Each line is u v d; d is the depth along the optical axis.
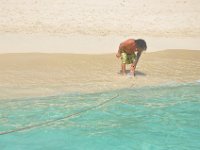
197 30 20.48
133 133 6.21
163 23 21.30
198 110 7.46
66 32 18.72
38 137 6.00
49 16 21.09
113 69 11.35
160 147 5.62
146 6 23.72
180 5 24.34
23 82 9.49
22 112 7.16
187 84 9.77
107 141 5.86
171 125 6.59
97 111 7.32
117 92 8.78
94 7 22.89
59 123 6.64
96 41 17.06
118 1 24.11
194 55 14.08
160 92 8.86
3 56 12.78
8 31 18.25
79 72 10.88
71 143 5.78
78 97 8.27
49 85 9.28
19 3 22.73
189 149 5.59
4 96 8.20
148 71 11.27
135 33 19.31
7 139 5.91
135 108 7.57
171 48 16.14
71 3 23.28
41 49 14.85
